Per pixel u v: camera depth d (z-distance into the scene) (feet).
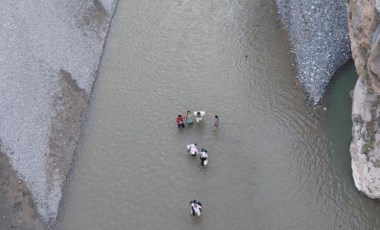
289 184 112.06
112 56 154.61
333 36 139.33
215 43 153.89
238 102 133.08
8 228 106.42
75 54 148.97
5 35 140.05
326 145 119.03
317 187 110.73
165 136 126.52
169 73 145.38
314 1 148.97
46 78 136.67
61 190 117.19
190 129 126.93
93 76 147.23
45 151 122.11
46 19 151.94
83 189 117.08
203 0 172.04
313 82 132.77
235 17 162.91
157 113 133.28
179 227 106.52
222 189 112.78
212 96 136.05
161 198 112.68
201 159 116.47
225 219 106.83
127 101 138.21
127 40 160.04
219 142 122.93
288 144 120.47
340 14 142.41
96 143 127.65
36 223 109.40
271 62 143.74
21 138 120.98
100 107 137.59
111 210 111.75
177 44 155.53
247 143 122.01
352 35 112.06
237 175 115.24
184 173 117.19
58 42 148.15
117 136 128.67
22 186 113.19
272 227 104.53
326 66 134.41
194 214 106.93
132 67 149.38
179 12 168.25
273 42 150.61
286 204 108.37
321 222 104.42
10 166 115.24
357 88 118.11
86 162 123.24
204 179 115.34
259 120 127.24
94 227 108.99
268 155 118.73
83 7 165.48
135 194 114.32
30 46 141.28
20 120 124.26
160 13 169.07
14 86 130.00
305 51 140.87
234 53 149.18
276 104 130.72
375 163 105.50
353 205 106.32
